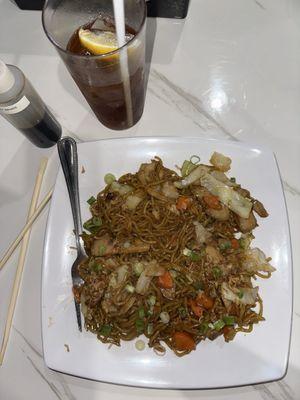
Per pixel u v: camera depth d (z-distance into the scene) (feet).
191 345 0.96
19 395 1.03
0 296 1.12
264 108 1.20
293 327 1.03
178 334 0.99
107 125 1.20
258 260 1.00
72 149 1.10
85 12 1.03
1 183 1.20
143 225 1.11
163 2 1.23
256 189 1.06
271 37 1.27
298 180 1.14
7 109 1.03
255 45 1.26
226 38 1.27
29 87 1.07
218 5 1.30
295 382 0.99
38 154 1.22
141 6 0.93
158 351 0.97
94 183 1.10
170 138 1.09
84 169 1.10
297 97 1.21
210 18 1.29
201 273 1.04
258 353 0.95
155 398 1.00
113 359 0.97
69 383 1.03
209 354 0.96
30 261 1.13
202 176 1.08
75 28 1.05
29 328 1.08
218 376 0.93
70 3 1.01
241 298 0.99
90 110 1.24
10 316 1.08
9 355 1.06
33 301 1.10
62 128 1.23
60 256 1.04
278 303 0.98
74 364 0.96
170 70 1.25
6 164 1.22
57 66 1.28
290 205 1.12
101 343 0.98
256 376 0.93
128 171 1.11
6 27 1.33
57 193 1.07
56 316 1.00
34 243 1.14
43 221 1.16
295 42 1.26
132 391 1.01
